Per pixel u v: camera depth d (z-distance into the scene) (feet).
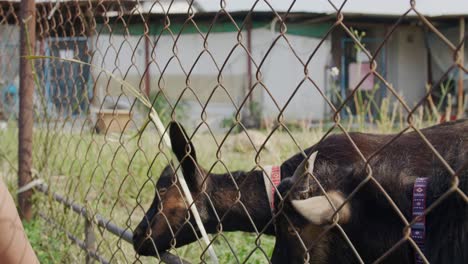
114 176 18.66
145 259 14.23
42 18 17.35
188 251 14.92
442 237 7.95
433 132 9.33
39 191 17.37
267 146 24.64
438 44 68.59
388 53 70.38
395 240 9.04
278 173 11.35
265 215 12.03
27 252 8.06
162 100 27.89
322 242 9.40
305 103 62.54
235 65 60.18
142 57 37.35
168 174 12.50
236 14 56.59
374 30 69.97
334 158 9.93
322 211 7.90
